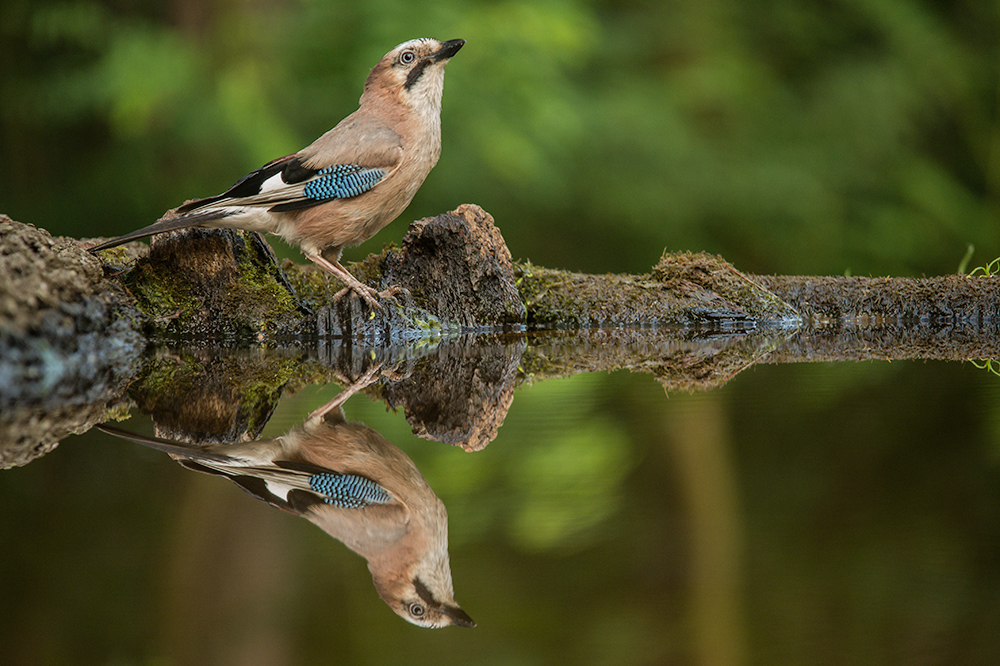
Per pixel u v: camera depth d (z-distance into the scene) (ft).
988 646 11.70
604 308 41.39
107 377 29.81
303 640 13.12
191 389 28.07
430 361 33.14
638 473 19.36
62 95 69.56
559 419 23.88
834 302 42.63
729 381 28.60
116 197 72.13
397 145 33.76
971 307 42.39
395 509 17.62
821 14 85.92
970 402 24.54
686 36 79.92
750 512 16.71
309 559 15.21
